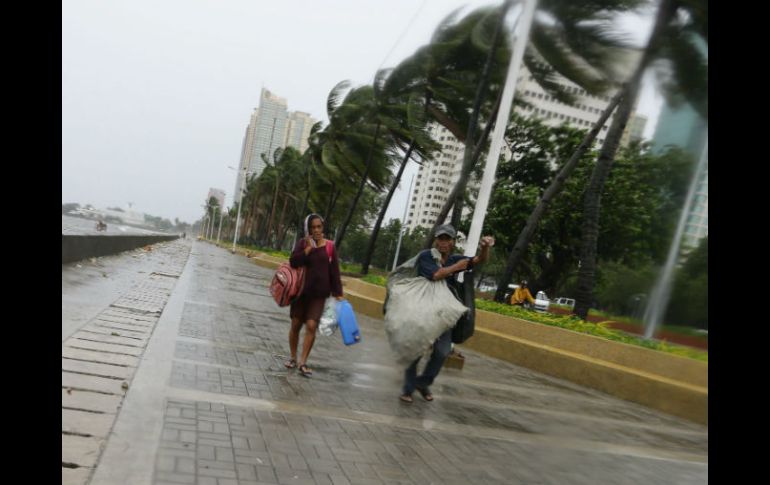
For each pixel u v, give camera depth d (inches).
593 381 315.6
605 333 392.8
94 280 386.3
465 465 145.3
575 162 542.6
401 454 144.9
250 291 569.9
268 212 2842.0
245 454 125.8
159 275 557.6
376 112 936.9
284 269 221.9
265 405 166.4
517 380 300.7
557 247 1020.5
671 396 272.5
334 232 2134.6
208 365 205.6
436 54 678.5
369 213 2460.6
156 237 1427.2
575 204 924.0
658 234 562.9
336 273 224.8
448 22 656.4
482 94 574.2
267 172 2409.0
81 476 101.8
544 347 357.1
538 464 156.6
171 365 194.4
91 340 207.9
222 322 320.5
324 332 223.9
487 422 194.9
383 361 281.3
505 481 138.9
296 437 143.2
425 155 939.3
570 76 499.5
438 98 756.0
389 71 881.5
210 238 4921.3
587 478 151.2
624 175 703.7
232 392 174.4
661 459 181.3
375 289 558.9
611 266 914.1
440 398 221.6
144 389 160.4
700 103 408.5
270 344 277.0
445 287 201.9
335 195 1464.1
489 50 559.5
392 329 196.5
